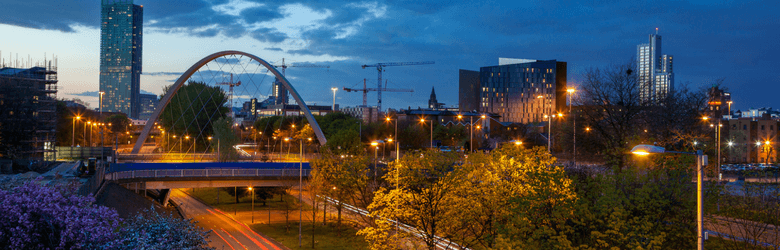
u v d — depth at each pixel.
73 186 20.28
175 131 172.88
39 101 118.00
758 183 28.95
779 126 121.44
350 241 58.44
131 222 20.44
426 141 139.38
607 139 66.44
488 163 36.75
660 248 24.06
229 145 124.81
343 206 63.62
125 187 69.50
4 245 16.28
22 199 16.42
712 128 78.62
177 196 112.12
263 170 72.19
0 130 102.81
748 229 29.30
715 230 34.72
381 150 119.44
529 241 24.05
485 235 34.31
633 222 24.98
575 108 74.00
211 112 176.00
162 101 134.00
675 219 25.17
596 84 69.38
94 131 178.62
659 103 69.94
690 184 25.75
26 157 107.06
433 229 36.88
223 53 138.25
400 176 37.62
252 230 70.81
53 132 123.25
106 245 17.08
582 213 25.16
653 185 25.52
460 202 34.31
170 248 18.84
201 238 20.92
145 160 113.50
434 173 36.97
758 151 119.00
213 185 71.06
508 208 29.17
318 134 128.38
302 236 64.44
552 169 28.05
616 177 27.25
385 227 37.19
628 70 67.88
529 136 152.38
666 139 60.31
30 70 123.19
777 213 27.53
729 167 92.75
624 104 68.50
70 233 16.44
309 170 73.44
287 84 130.38
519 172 34.47
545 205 26.11
